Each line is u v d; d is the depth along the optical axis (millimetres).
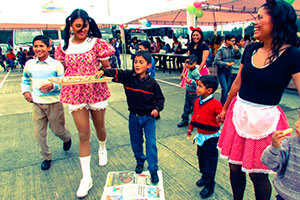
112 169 2842
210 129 2205
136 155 2682
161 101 2402
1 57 14070
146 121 2465
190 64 3643
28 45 17172
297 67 1428
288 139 1311
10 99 6590
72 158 3160
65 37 2375
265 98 1565
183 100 6008
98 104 2488
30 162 3070
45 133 2854
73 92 2311
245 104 1655
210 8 8102
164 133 3906
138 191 2354
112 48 2445
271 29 1459
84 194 2326
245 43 8125
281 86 1521
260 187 1736
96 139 3760
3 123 4590
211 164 2238
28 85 2807
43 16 9219
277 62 1477
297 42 1482
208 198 2268
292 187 1291
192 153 3195
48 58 2734
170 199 2260
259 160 1619
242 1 8094
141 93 2357
